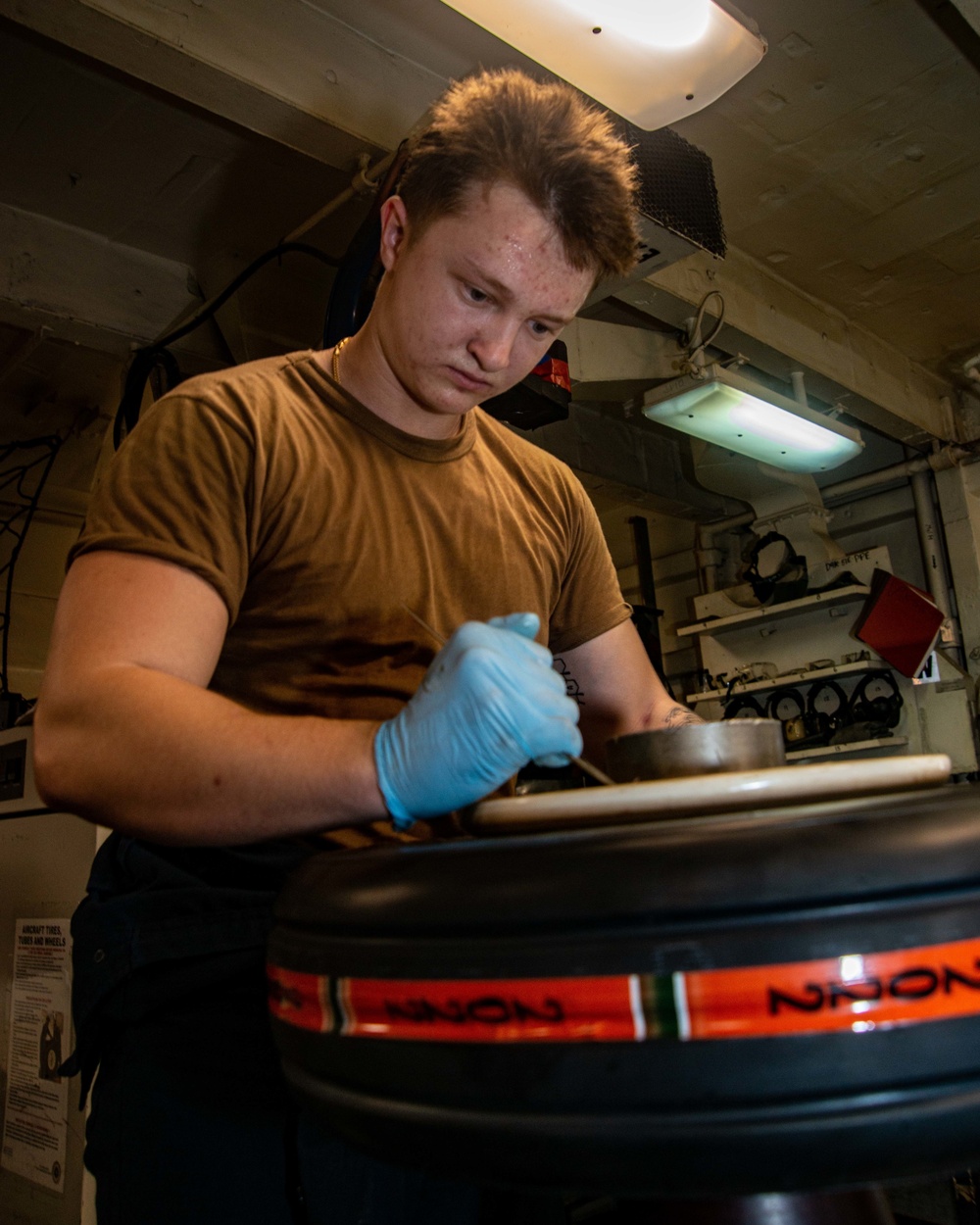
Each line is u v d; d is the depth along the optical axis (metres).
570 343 2.74
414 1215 0.82
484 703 0.63
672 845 0.49
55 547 3.26
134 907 0.87
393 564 0.94
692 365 2.81
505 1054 0.48
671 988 0.46
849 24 2.22
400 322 0.93
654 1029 0.46
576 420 3.74
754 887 0.46
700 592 4.55
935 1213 2.29
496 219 0.87
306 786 0.66
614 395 3.40
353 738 0.68
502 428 1.18
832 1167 0.45
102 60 1.76
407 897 0.53
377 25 2.00
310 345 2.66
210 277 2.62
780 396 3.00
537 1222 0.90
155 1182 0.80
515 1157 0.47
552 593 1.15
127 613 0.75
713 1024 0.45
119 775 0.67
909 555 4.15
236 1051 0.82
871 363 3.64
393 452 0.99
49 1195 1.47
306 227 2.15
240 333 2.53
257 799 0.66
